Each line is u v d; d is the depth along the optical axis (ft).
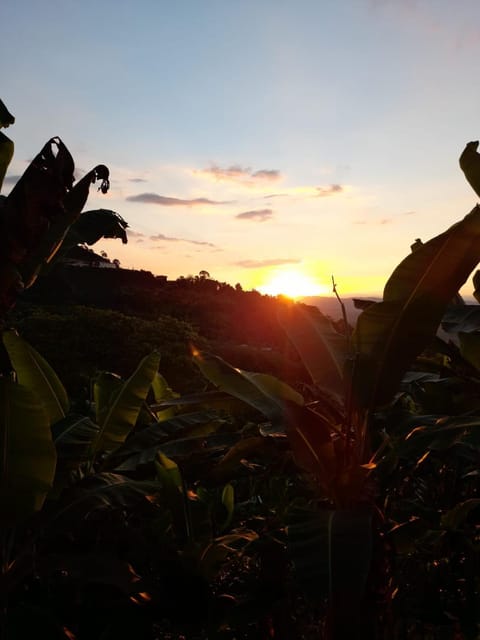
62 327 74.43
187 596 10.84
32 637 9.46
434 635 11.34
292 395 12.41
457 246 10.22
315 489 13.23
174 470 12.44
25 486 9.77
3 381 9.43
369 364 10.89
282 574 11.05
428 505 15.31
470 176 11.96
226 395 12.85
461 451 13.71
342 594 7.23
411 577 12.35
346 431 10.92
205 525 12.56
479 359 13.38
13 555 11.65
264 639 11.03
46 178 10.57
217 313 177.99
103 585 11.50
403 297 10.74
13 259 10.68
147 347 72.95
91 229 14.52
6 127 11.18
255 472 14.78
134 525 15.58
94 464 15.26
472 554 12.39
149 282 217.97
